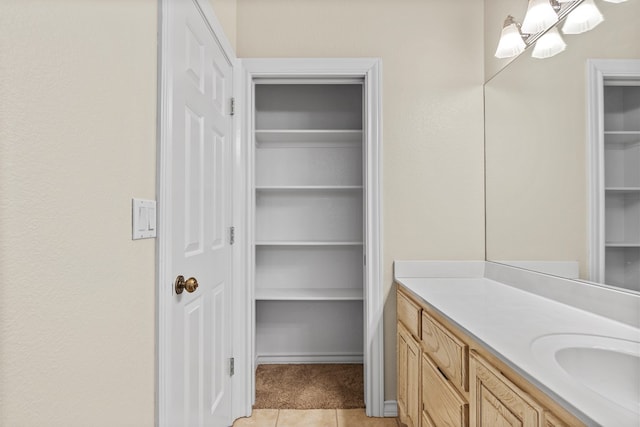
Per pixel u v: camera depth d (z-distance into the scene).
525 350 0.93
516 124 1.88
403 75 2.21
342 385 2.58
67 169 0.79
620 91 1.23
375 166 2.20
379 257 2.20
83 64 0.84
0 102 0.63
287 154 2.95
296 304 3.00
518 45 1.82
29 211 0.69
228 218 2.08
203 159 1.64
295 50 2.22
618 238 1.24
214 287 1.82
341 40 2.22
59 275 0.76
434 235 2.20
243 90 2.21
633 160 1.17
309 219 2.95
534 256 1.72
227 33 2.07
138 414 1.08
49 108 0.74
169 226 1.24
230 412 2.10
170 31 1.25
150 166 1.16
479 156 2.21
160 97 1.21
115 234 0.96
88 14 0.86
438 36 2.22
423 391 1.61
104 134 0.92
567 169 1.49
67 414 0.79
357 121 2.96
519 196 1.85
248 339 2.20
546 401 0.75
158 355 1.19
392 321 2.20
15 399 0.66
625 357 0.92
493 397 0.97
